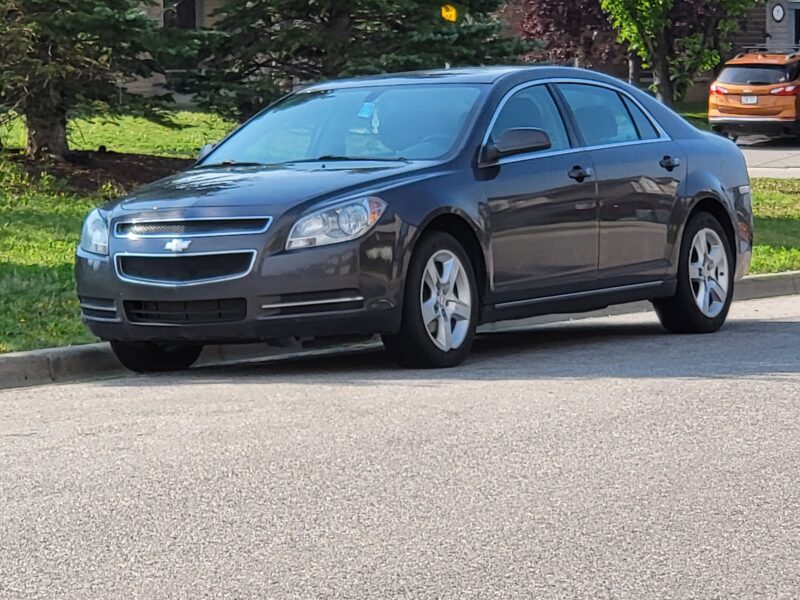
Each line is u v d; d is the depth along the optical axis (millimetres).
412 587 5203
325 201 9359
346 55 20000
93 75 18906
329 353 11359
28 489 6562
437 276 9742
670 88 27016
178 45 19125
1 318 11227
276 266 9211
